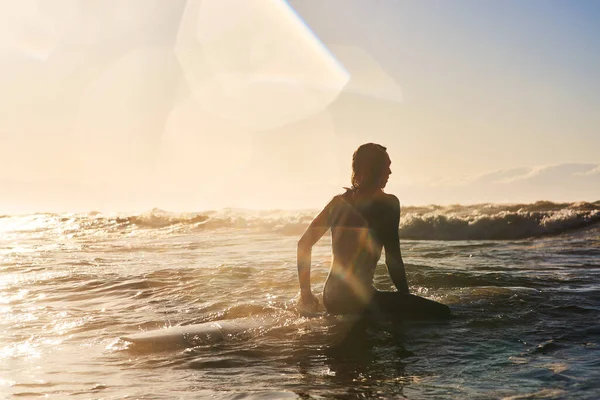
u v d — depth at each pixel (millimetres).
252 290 5043
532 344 3088
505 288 4730
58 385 2572
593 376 2469
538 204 14281
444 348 3066
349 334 3416
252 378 2639
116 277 6020
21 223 16438
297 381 2572
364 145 4215
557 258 7125
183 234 12922
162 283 5590
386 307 3895
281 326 3613
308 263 4172
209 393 2412
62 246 10289
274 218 15008
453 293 4582
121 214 18797
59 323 3963
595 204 13305
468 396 2271
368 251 4043
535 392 2287
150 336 3402
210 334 3439
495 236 11156
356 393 2365
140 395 2400
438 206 15891
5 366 2912
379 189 4172
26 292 5285
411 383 2482
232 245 10133
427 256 7602
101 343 3379
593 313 3822
